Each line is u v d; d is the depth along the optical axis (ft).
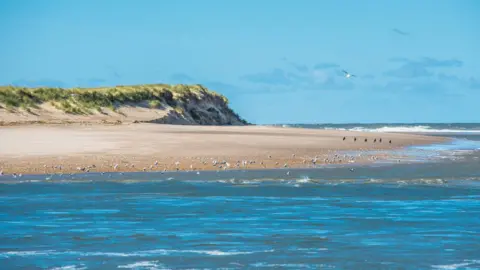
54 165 245.86
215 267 105.81
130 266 106.42
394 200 175.11
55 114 623.77
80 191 191.21
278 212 156.15
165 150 296.92
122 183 208.64
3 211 157.17
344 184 208.33
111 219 147.13
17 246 120.47
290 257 112.06
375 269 104.42
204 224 141.18
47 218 148.25
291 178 222.69
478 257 111.86
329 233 131.95
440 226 139.03
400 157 307.78
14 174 228.63
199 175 229.86
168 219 147.23
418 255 113.29
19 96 624.59
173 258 111.55
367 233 131.75
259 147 323.78
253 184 207.51
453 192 190.90
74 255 113.80
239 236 129.08
